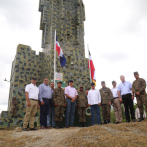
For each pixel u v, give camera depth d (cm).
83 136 387
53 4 1803
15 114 1370
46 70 1641
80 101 752
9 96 1741
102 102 783
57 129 605
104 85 816
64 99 688
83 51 1852
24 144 385
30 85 628
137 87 656
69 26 1845
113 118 1691
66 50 1742
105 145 315
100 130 429
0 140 426
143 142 332
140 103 645
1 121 1145
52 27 1722
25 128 594
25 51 1647
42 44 1820
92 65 1217
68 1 1919
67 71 1670
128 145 313
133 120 668
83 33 1920
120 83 744
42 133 502
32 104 611
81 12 1989
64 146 345
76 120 827
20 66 1580
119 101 779
